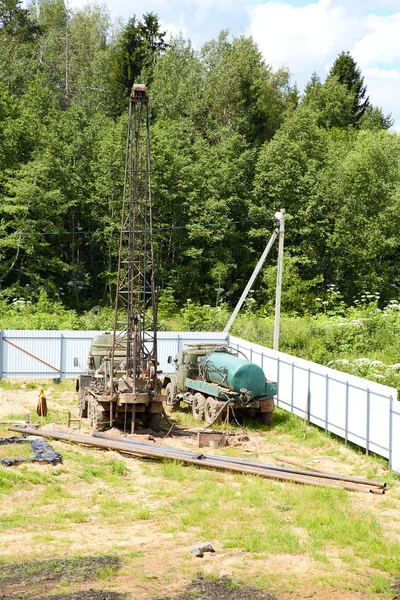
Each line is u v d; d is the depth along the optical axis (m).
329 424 23.39
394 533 14.38
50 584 11.40
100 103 68.50
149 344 34.28
